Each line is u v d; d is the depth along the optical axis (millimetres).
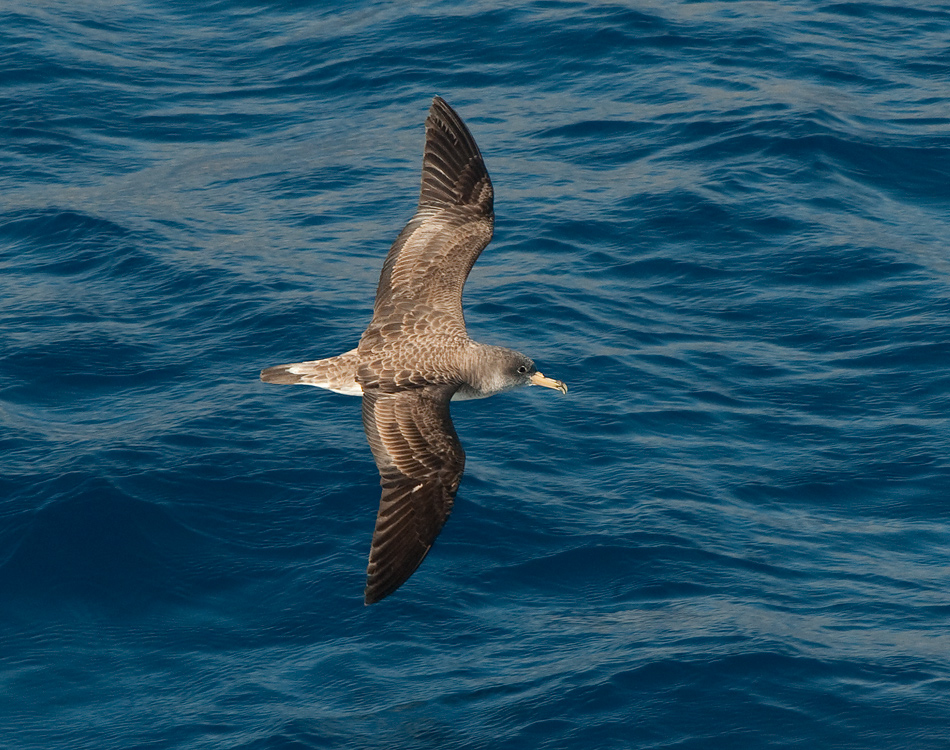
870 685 15898
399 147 31016
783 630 16953
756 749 14945
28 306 24469
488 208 12562
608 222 27516
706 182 28812
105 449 20203
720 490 20109
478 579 18094
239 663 16625
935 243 27156
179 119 32781
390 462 10789
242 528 18891
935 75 34094
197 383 22250
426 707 15688
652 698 15688
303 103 33656
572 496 19797
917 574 18438
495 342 23281
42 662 16672
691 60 34469
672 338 23984
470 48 35469
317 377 11375
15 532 18594
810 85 33344
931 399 22281
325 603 17578
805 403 22297
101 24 37688
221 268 25734
